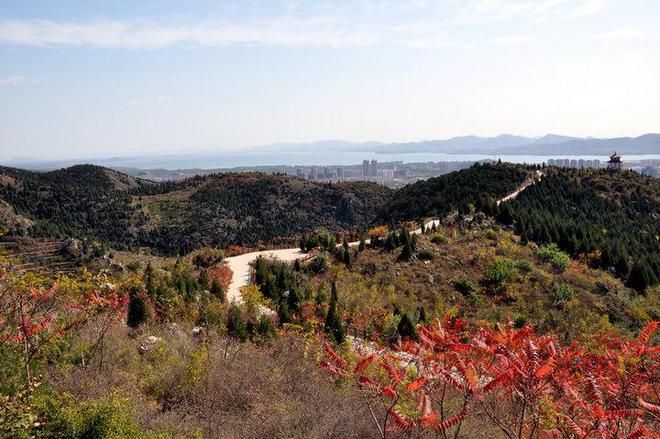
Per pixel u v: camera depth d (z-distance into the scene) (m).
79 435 5.45
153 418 6.88
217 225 90.19
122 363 9.02
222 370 8.95
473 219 38.81
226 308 16.62
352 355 9.88
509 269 27.67
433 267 28.91
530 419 5.00
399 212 57.31
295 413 7.27
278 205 102.88
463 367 4.51
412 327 17.02
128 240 84.19
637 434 4.10
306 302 19.28
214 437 6.56
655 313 24.39
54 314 8.62
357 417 6.91
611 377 4.94
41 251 52.62
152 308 13.15
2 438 4.97
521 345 4.62
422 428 5.50
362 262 29.67
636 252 35.47
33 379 6.14
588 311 23.39
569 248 33.75
